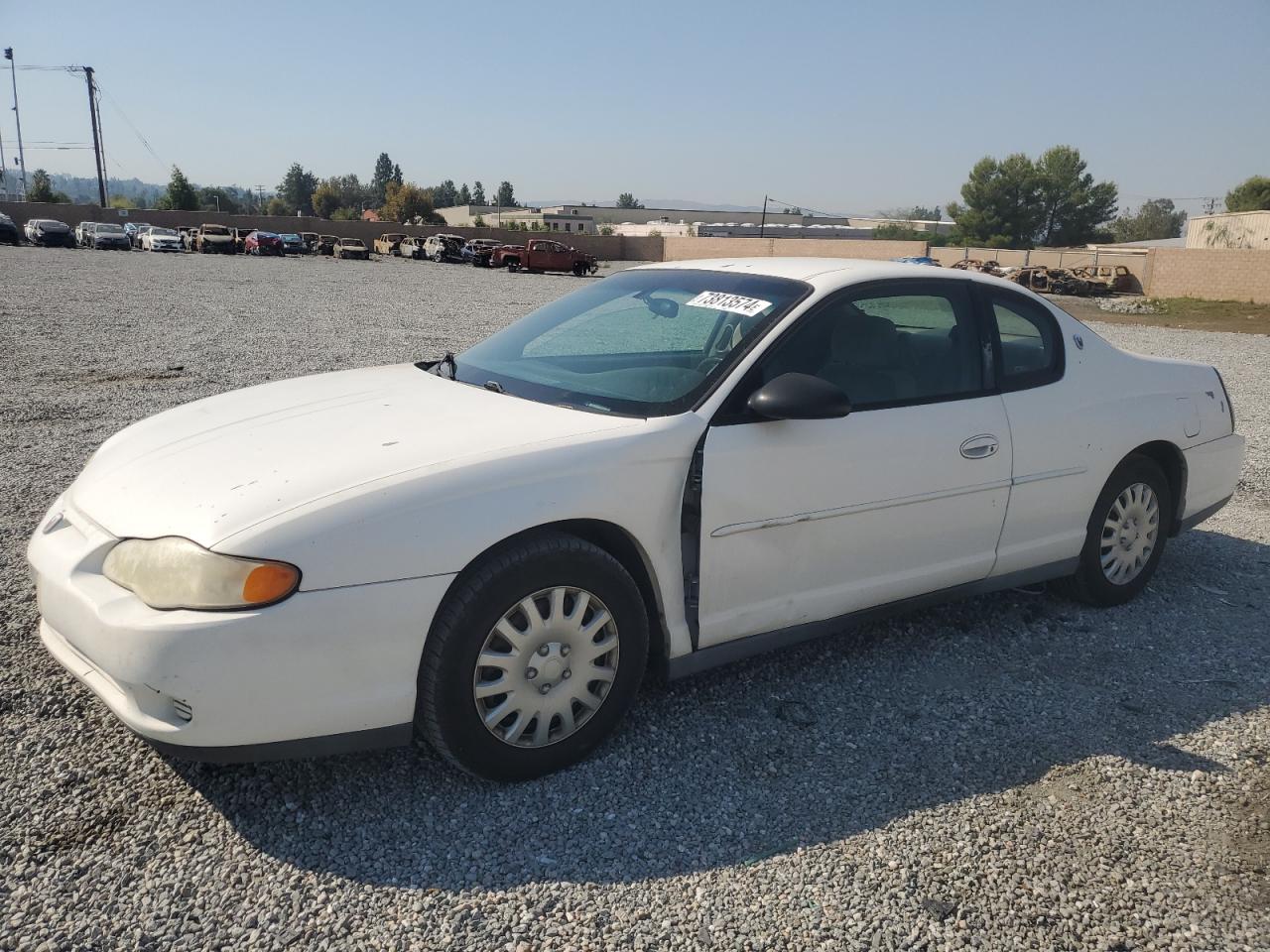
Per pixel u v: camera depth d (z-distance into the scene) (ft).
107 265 105.19
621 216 466.29
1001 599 14.84
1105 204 299.79
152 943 7.26
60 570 8.90
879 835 8.89
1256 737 10.85
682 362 11.05
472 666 8.95
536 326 13.26
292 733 8.35
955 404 12.15
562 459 9.39
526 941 7.42
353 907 7.73
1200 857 8.71
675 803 9.31
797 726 10.84
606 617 9.74
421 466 8.93
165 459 9.72
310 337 45.65
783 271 12.35
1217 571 16.46
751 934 7.58
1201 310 107.65
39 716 10.33
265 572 8.05
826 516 11.00
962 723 11.02
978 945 7.55
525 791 9.43
